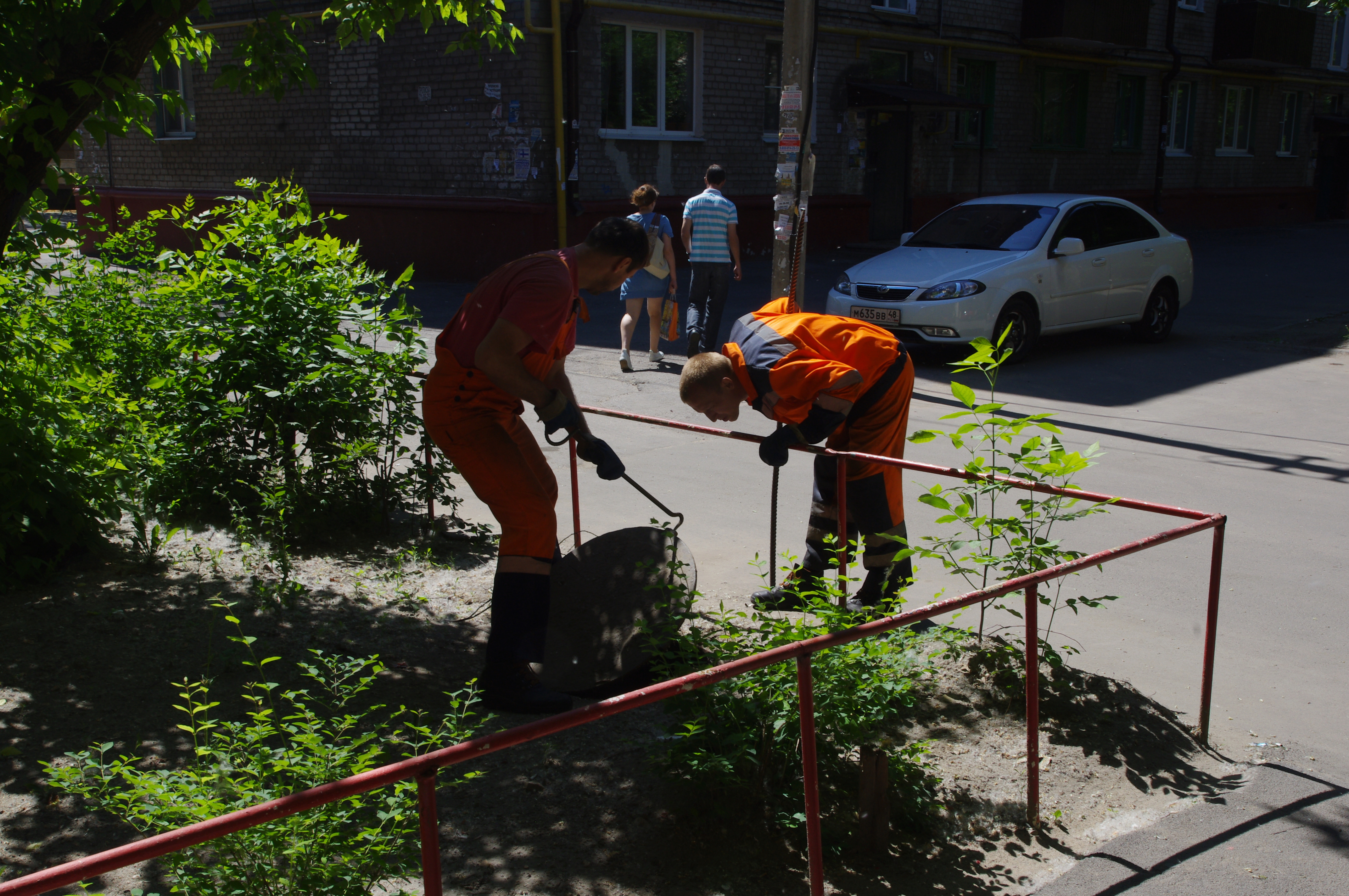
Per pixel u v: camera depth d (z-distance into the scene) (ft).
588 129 55.72
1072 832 10.23
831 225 68.33
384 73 57.82
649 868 9.32
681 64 59.67
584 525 19.29
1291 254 71.31
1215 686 13.35
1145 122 87.40
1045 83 80.02
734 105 61.82
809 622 13.71
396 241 58.39
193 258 19.16
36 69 14.03
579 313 12.08
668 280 32.86
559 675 12.53
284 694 9.41
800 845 9.72
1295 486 21.91
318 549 17.31
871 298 34.47
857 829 9.82
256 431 17.93
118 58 14.84
